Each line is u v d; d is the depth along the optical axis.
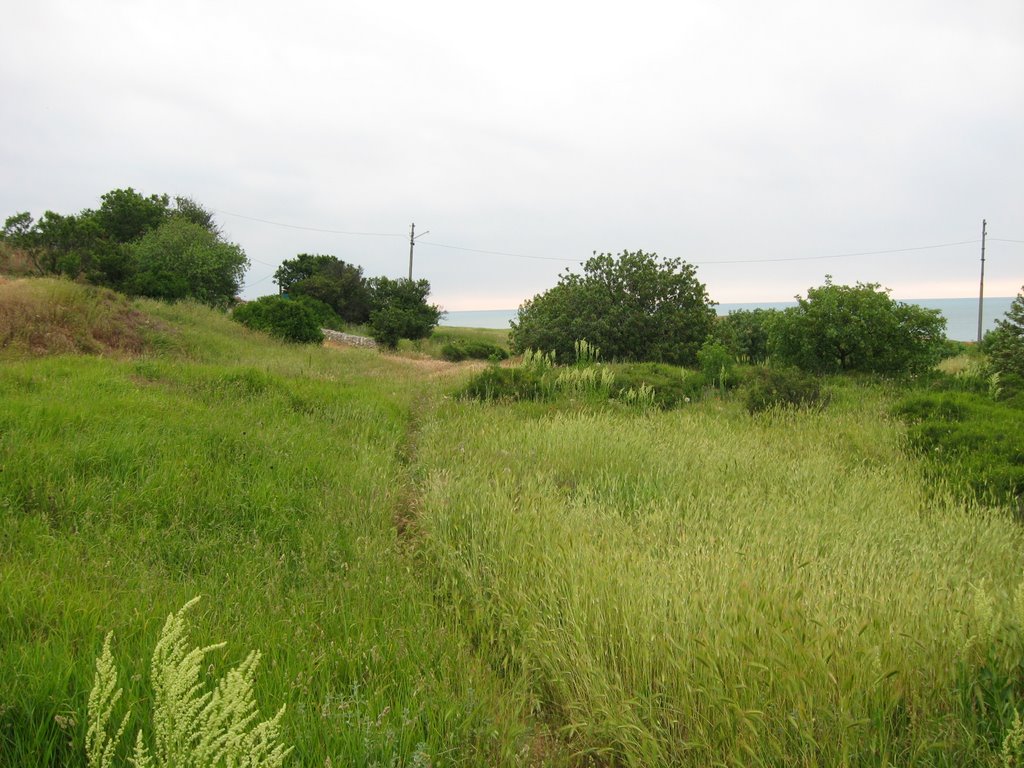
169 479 5.63
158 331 16.16
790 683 2.85
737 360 20.28
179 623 2.16
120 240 35.09
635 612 3.50
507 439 8.52
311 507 5.66
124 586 3.82
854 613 3.41
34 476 5.19
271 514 5.39
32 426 6.26
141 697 2.70
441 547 4.82
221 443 6.91
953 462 7.62
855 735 2.64
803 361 16.00
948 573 4.23
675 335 20.09
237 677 2.05
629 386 13.20
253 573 4.24
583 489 6.15
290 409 9.59
